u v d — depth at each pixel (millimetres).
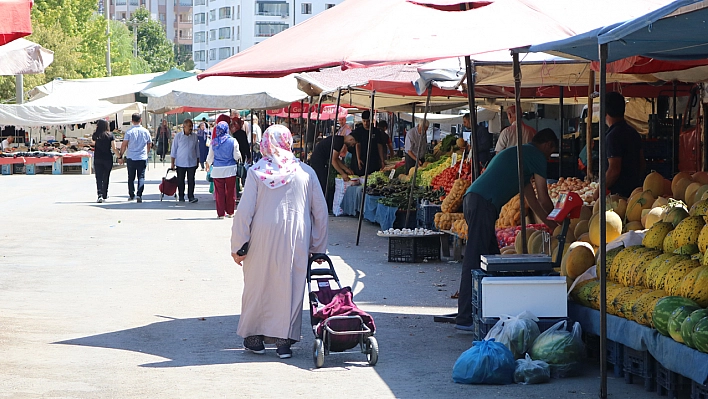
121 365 7477
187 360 7684
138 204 24312
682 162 14938
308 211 7859
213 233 17594
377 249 15148
